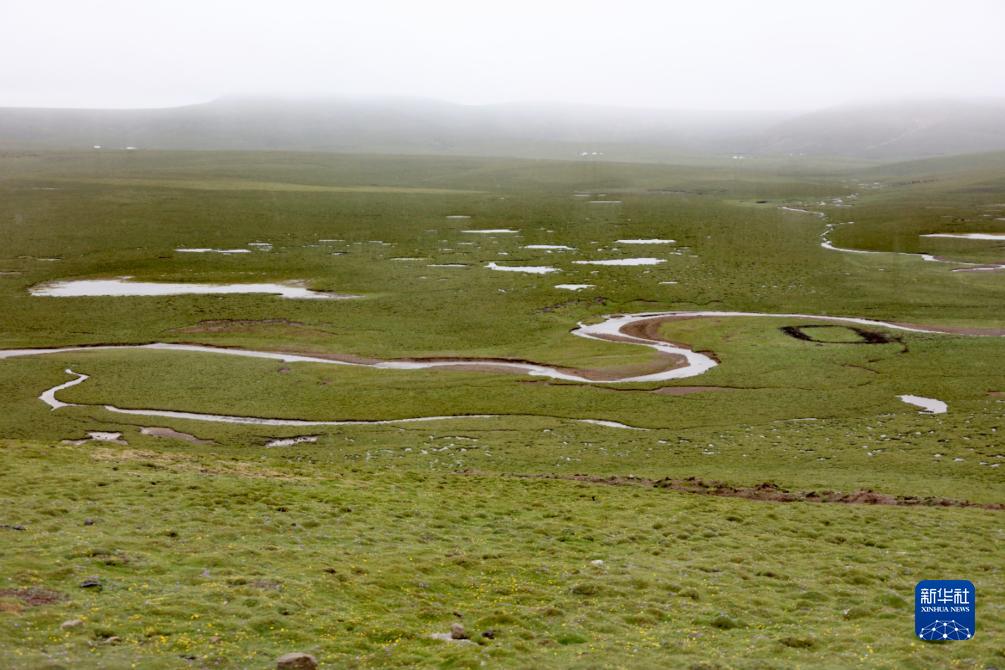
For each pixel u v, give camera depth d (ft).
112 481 133.59
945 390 254.47
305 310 372.79
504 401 252.42
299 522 120.98
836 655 83.05
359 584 96.48
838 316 360.48
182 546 104.12
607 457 200.64
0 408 241.14
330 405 248.32
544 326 349.82
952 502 158.81
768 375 275.39
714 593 102.58
